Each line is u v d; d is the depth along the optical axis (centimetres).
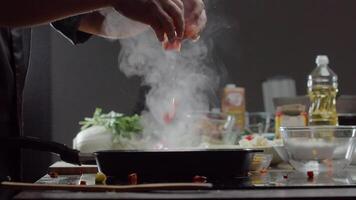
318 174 136
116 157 124
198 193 99
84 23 189
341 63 417
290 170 154
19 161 176
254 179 124
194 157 123
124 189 102
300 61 412
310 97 228
